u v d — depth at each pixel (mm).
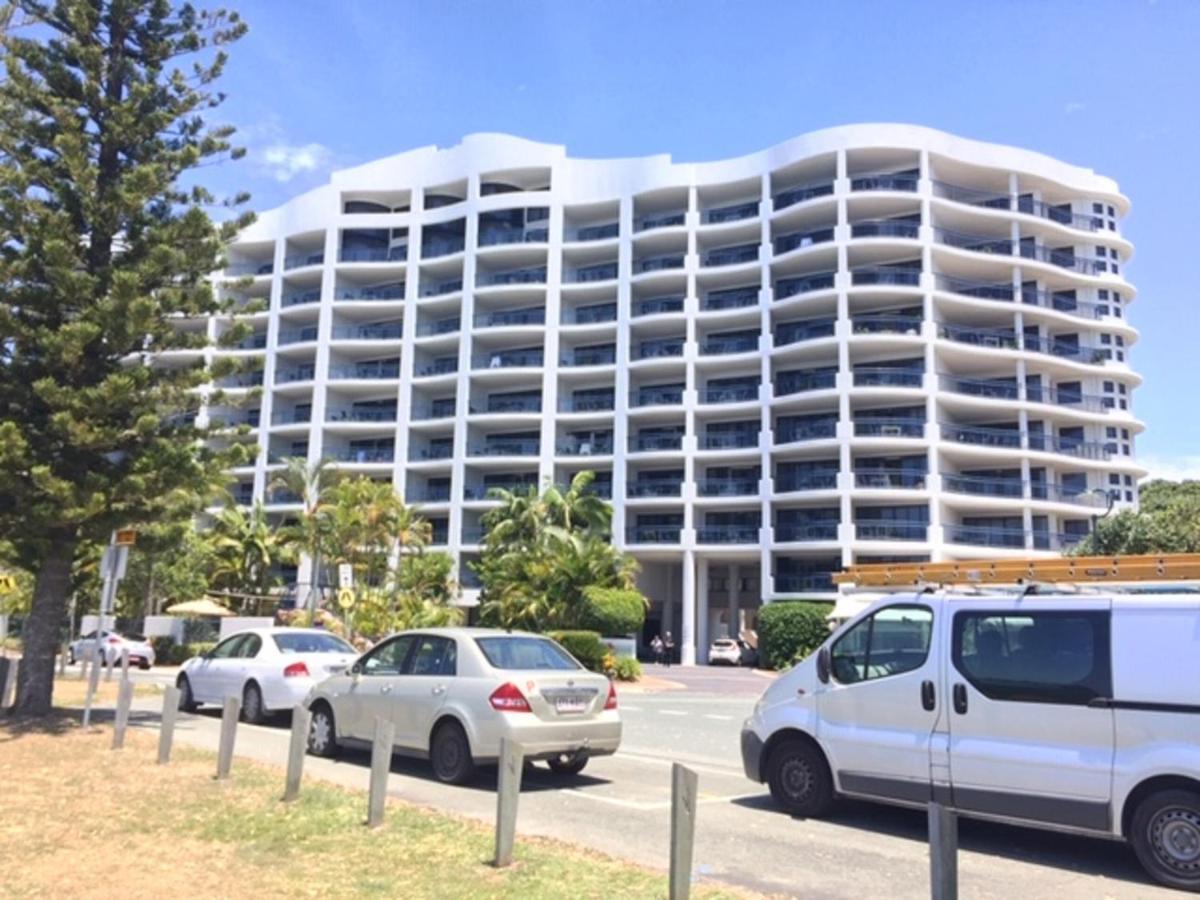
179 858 6875
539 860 6859
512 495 39625
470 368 57375
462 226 60188
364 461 59812
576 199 57750
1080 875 7234
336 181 62875
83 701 17828
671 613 55469
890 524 46375
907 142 50375
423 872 6543
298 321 64125
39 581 15359
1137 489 53156
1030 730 7660
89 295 14633
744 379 53719
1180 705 7031
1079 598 7734
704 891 6195
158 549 16562
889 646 8734
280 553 44906
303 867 6664
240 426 19016
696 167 55062
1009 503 47156
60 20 15781
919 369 48969
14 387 14445
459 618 36250
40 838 7410
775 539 48625
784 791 9219
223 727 9977
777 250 53062
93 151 15844
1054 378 53156
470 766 10078
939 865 4449
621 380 54125
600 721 10531
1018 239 51625
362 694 11539
